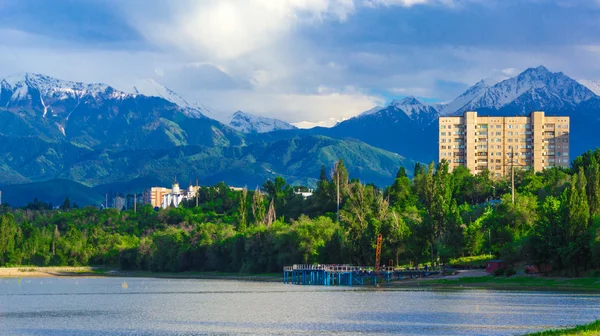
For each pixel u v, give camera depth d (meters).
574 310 174.00
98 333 157.50
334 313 184.50
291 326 162.50
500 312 173.12
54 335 155.62
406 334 145.50
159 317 185.38
